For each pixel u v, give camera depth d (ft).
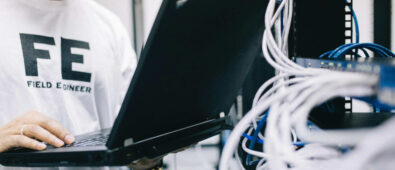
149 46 1.34
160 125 1.81
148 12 12.19
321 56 2.08
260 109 1.11
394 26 5.49
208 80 1.96
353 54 2.10
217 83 2.09
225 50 1.89
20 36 3.56
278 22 2.12
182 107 1.92
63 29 3.87
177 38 1.46
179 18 1.39
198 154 10.78
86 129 3.90
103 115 4.21
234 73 2.23
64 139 2.11
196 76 1.80
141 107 1.52
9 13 3.58
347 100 2.20
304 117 0.99
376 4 5.54
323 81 1.00
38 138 2.06
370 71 1.01
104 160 1.52
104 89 4.14
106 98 4.17
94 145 1.83
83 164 1.58
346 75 0.99
